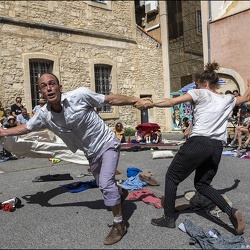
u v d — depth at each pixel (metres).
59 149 4.21
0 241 2.91
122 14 15.20
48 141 4.12
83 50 13.57
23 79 11.59
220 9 13.20
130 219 3.40
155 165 6.51
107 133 3.02
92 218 3.45
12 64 11.33
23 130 3.08
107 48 14.49
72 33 13.16
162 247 2.72
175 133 15.45
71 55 13.14
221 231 3.09
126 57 15.31
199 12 14.99
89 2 13.84
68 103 2.80
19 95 11.47
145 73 16.16
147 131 9.79
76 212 3.66
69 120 2.85
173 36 16.59
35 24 11.94
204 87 3.24
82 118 2.86
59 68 12.71
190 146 2.93
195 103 3.07
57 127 2.98
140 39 15.95
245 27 12.20
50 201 4.11
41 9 12.25
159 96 16.78
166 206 3.13
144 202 3.96
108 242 2.78
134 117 15.52
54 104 2.82
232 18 12.65
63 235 3.01
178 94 16.41
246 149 8.09
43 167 6.68
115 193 2.82
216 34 13.35
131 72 15.53
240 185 4.77
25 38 11.70
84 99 2.87
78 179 5.38
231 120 8.91
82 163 4.37
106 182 2.81
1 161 7.61
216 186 4.75
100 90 14.45
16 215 3.62
